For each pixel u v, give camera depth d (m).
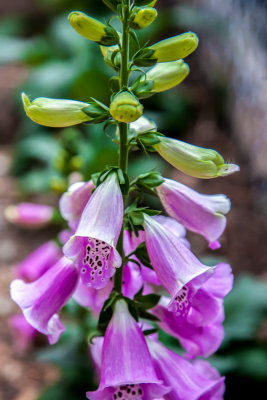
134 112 0.38
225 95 1.34
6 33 2.14
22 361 0.78
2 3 2.34
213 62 1.45
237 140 1.23
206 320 0.42
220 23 1.36
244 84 1.20
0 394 0.73
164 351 0.43
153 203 1.04
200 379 0.43
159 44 0.41
